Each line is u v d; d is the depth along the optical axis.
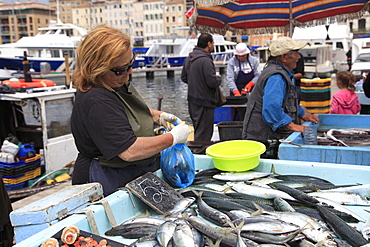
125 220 1.99
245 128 3.71
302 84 6.64
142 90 24.53
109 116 1.95
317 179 2.39
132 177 2.22
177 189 2.29
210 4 4.13
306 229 1.72
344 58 22.41
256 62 6.77
